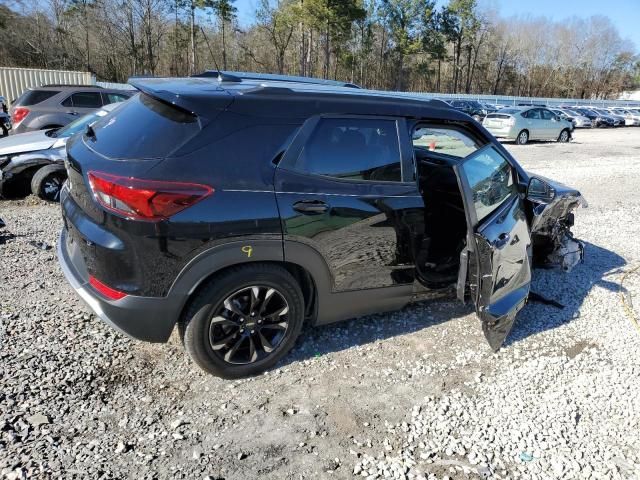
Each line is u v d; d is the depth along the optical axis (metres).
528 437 2.72
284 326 3.09
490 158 3.55
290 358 3.31
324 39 58.78
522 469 2.49
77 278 2.85
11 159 6.59
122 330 2.71
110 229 2.58
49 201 6.82
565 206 4.50
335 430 2.68
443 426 2.77
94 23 50.47
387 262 3.31
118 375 3.01
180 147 2.64
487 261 3.13
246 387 2.99
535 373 3.33
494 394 3.09
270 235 2.79
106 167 2.62
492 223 3.31
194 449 2.48
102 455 2.39
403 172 3.32
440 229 4.26
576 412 2.96
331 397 2.96
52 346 3.23
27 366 2.99
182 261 2.62
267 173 2.80
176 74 56.81
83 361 3.11
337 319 3.35
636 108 44.53
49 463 2.31
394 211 3.24
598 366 3.46
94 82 21.53
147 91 2.94
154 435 2.55
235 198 2.69
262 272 2.88
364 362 3.33
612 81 85.31
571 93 84.75
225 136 2.73
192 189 2.59
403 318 3.95
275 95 2.92
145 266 2.58
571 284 4.84
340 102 3.10
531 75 82.69
